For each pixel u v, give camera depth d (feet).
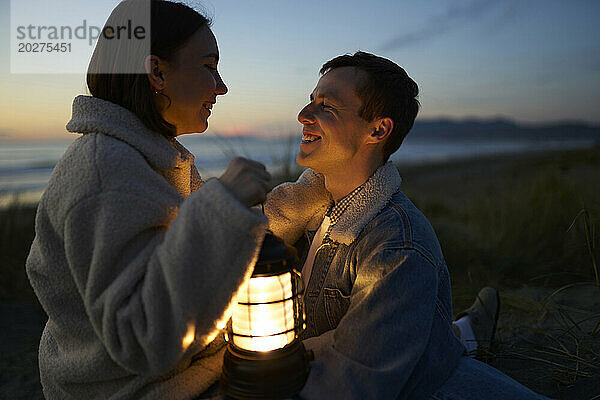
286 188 6.65
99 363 4.30
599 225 12.39
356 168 5.81
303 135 5.92
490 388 5.00
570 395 6.98
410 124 6.04
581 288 11.52
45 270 4.33
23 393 8.25
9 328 10.87
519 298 10.62
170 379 4.50
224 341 4.99
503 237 14.99
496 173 56.59
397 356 4.45
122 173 4.14
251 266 3.97
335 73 5.72
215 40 5.18
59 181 4.17
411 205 5.60
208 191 3.89
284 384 4.22
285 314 4.34
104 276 3.93
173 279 3.75
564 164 23.29
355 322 4.61
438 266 5.19
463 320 8.46
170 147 4.80
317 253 5.77
